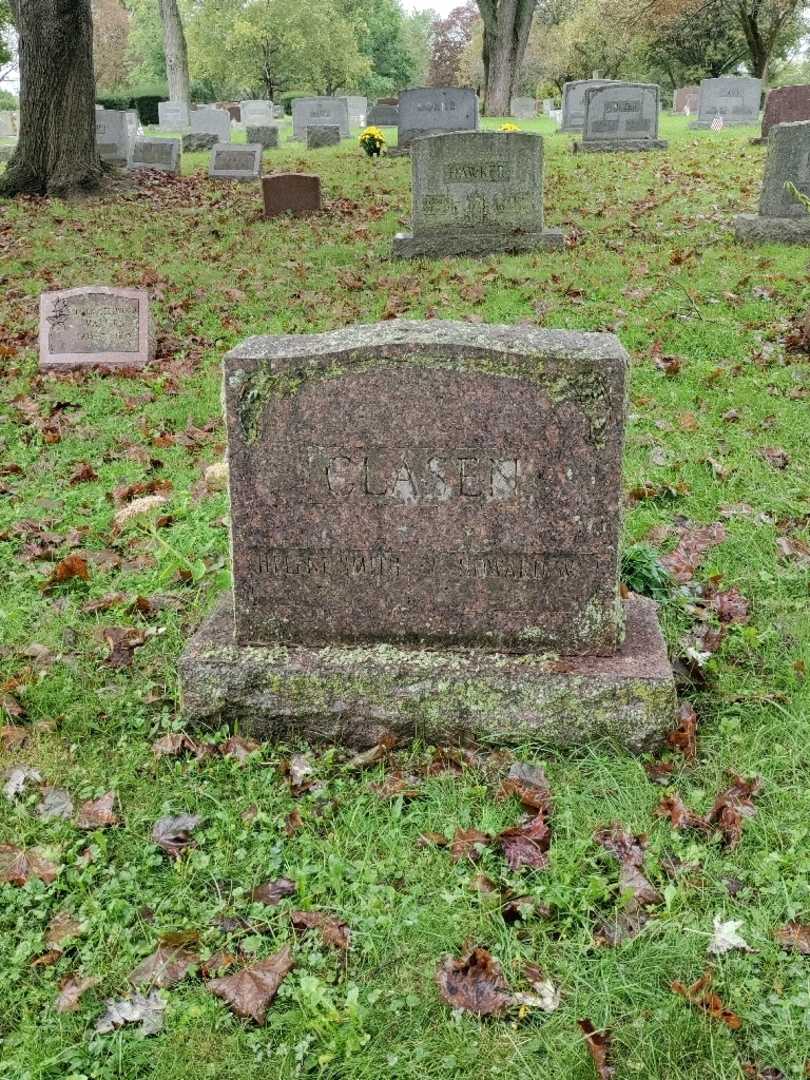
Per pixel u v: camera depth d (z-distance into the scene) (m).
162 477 6.12
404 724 3.63
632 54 45.03
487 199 11.02
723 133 23.09
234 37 47.69
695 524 5.21
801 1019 2.52
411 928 2.87
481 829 3.22
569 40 45.59
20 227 14.11
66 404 7.34
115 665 4.18
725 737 3.60
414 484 3.56
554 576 3.60
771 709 3.72
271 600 3.75
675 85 48.28
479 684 3.59
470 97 22.66
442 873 3.06
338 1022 2.57
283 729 3.71
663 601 4.43
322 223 13.77
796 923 2.81
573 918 2.88
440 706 3.60
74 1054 2.54
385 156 21.95
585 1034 2.51
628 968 2.70
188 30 48.41
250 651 3.77
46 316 8.23
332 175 18.73
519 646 3.70
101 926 2.90
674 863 3.06
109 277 10.97
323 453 3.56
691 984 2.65
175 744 3.67
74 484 6.05
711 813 3.21
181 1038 2.58
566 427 3.43
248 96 63.16
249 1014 2.63
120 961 2.80
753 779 3.33
